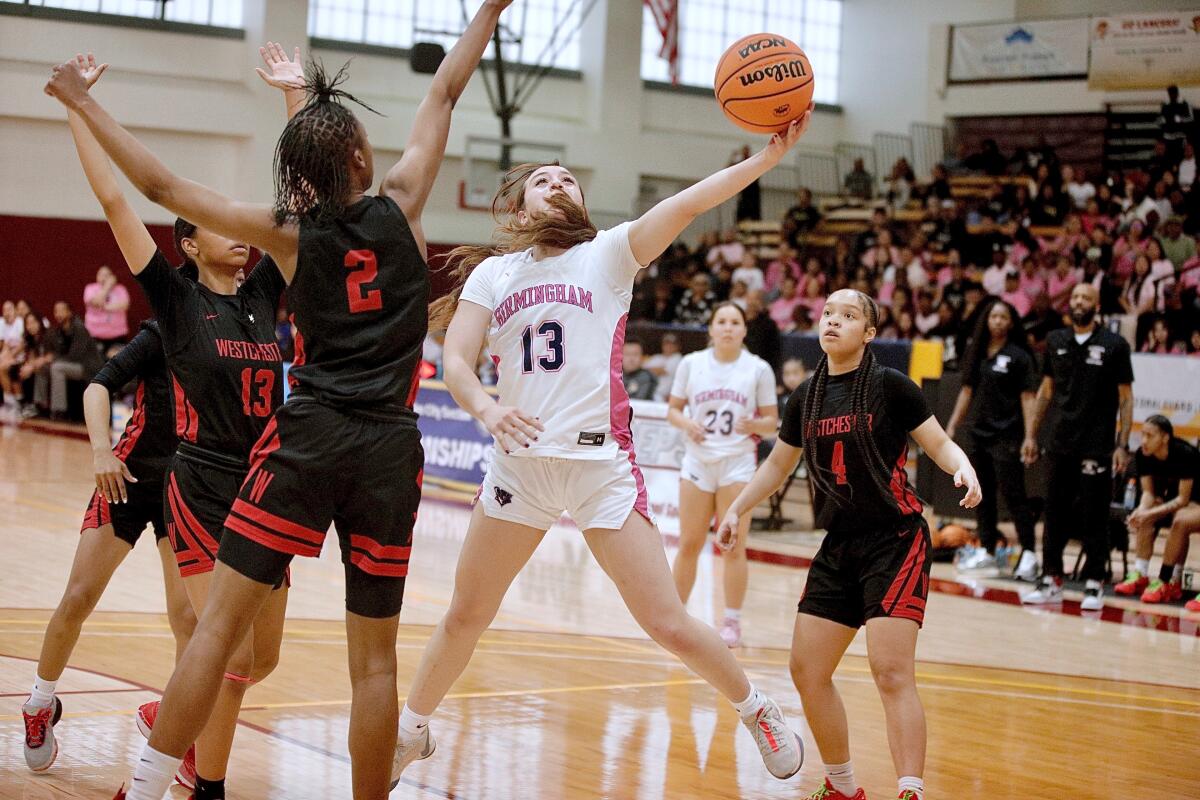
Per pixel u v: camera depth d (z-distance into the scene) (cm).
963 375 1070
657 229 387
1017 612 915
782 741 417
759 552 1142
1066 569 1111
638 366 1405
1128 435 944
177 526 400
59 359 1955
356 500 336
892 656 409
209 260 419
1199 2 2022
